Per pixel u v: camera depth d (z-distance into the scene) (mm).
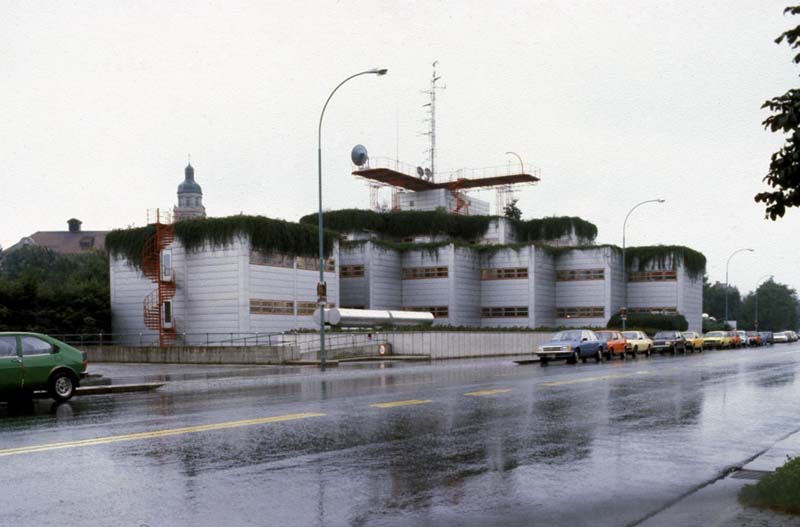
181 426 10852
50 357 15234
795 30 6152
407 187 74625
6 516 5887
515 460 8367
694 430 10875
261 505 6273
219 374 25469
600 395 16094
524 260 64812
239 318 45281
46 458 8289
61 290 50375
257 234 46344
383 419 11719
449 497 6625
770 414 12961
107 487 6879
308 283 50188
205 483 7066
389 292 63438
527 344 49719
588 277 66688
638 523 5758
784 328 155750
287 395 15992
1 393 14484
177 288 47594
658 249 68562
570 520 5879
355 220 67062
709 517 5855
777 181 6504
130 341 49656
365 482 7180
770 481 6434
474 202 77500
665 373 24312
